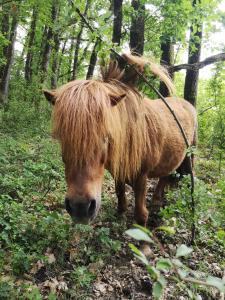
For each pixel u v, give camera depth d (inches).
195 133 73.0
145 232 18.8
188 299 38.7
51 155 86.1
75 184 36.3
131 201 68.8
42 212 51.8
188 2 74.5
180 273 19.1
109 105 37.5
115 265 46.0
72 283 40.5
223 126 111.1
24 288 37.1
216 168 99.4
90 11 43.9
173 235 54.1
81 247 46.6
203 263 45.8
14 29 178.1
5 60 169.0
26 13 149.3
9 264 41.7
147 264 18.6
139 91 49.6
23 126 124.8
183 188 50.8
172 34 78.9
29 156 81.4
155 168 56.3
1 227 47.9
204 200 49.1
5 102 163.5
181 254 18.7
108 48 44.3
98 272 43.1
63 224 46.8
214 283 18.5
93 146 35.4
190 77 96.4
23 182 62.6
